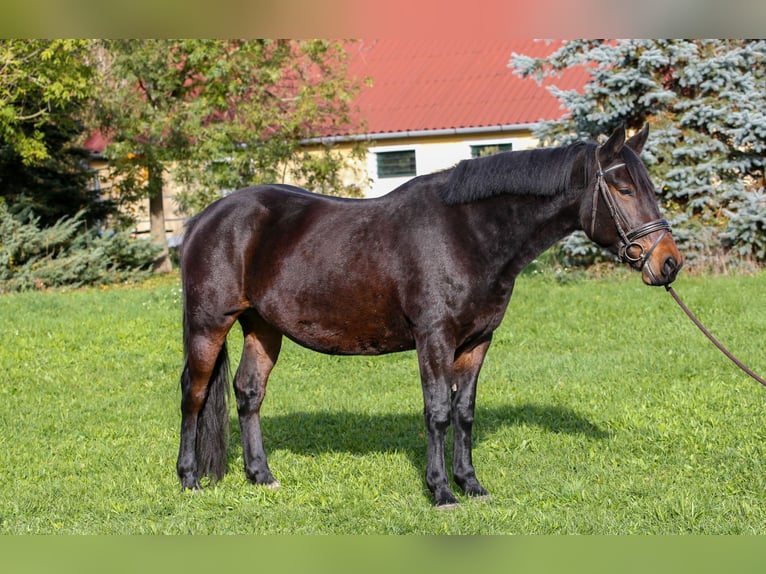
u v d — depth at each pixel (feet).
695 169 53.26
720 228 53.83
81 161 78.79
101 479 21.08
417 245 18.06
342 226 18.93
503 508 18.01
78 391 31.73
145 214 84.53
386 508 18.34
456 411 19.19
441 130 83.15
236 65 70.90
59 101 63.98
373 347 19.19
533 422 25.32
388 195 19.11
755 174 55.16
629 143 18.35
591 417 25.52
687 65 53.83
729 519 17.38
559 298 46.21
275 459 22.57
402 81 91.20
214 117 75.77
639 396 27.78
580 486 19.08
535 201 17.85
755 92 53.06
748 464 20.59
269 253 19.42
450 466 21.61
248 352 21.08
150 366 35.55
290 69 78.48
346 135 78.69
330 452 23.02
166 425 26.78
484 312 18.07
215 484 20.51
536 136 57.31
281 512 18.34
